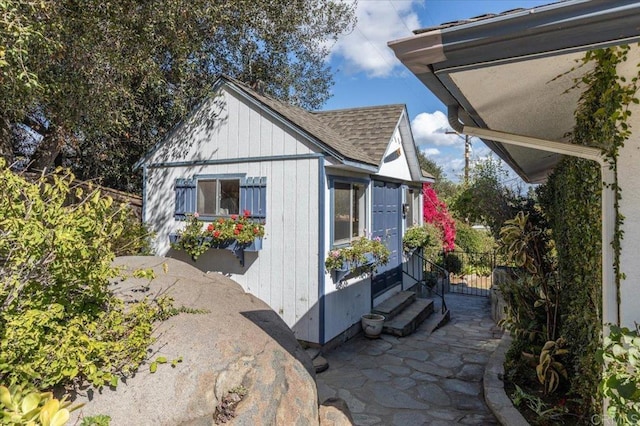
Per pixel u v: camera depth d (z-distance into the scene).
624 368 2.08
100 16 5.44
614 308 2.39
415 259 10.39
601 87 2.35
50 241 1.98
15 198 2.10
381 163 7.03
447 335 6.94
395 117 8.21
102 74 5.95
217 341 2.70
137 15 5.89
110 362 2.24
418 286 10.41
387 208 8.47
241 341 2.82
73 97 5.71
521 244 4.71
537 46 1.49
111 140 8.52
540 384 4.23
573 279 3.71
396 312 7.64
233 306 3.39
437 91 2.10
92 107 6.05
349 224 6.76
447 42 1.59
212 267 6.82
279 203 6.20
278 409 2.61
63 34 5.09
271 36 9.73
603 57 2.07
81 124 6.27
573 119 3.09
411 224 10.38
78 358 2.09
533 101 2.52
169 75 8.07
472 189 8.52
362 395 4.52
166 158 7.35
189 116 7.12
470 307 9.28
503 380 4.42
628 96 2.24
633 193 2.32
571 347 3.91
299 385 2.91
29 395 1.56
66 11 5.08
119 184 9.86
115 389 2.24
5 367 1.82
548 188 5.41
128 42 6.11
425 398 4.43
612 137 2.36
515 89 2.22
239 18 8.38
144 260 3.94
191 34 7.05
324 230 5.91
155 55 7.16
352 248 6.45
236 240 6.16
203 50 8.22
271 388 2.65
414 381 4.91
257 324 3.27
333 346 6.15
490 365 4.82
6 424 1.46
